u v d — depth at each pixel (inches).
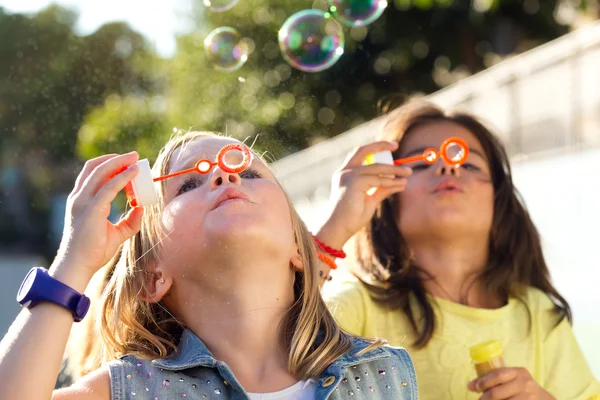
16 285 311.3
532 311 76.3
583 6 411.2
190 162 57.4
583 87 170.6
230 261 52.1
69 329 48.7
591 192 146.1
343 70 404.8
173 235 53.6
